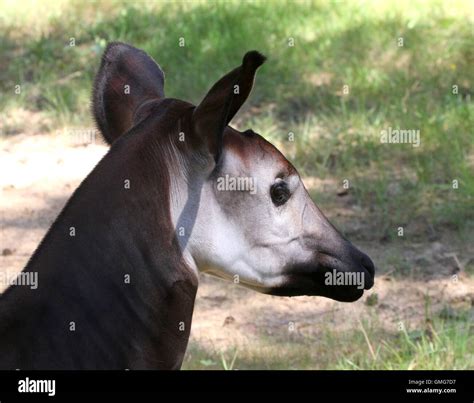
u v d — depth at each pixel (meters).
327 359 12.12
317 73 20.83
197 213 7.13
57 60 22.91
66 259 6.80
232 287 14.26
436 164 17.28
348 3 23.38
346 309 13.50
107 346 6.78
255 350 12.36
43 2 25.33
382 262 14.70
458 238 15.32
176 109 7.27
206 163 7.09
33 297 6.73
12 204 17.09
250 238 7.36
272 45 21.70
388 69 20.67
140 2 24.84
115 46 8.01
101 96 7.88
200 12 23.77
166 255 6.98
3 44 23.80
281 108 19.92
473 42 21.02
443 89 19.81
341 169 17.50
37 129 20.22
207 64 21.28
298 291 7.69
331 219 16.02
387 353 12.12
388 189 16.80
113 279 6.83
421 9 22.75
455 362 11.66
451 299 13.65
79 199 6.97
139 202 6.95
